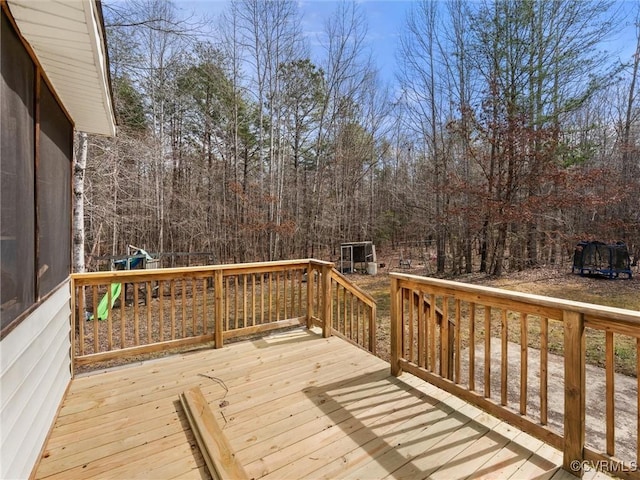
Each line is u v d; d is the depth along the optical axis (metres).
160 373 2.98
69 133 3.12
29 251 1.78
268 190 13.10
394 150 17.77
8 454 1.43
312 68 14.20
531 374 4.34
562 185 9.90
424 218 13.38
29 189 1.80
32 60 1.92
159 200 11.64
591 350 4.93
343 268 14.56
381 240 18.61
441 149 12.85
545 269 11.84
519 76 10.40
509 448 1.96
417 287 2.76
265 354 3.43
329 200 15.23
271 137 12.40
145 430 2.13
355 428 2.17
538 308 1.93
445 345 2.66
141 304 8.80
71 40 1.86
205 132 13.51
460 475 1.75
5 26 1.52
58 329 2.40
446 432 2.12
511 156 9.87
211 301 8.98
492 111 10.25
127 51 7.51
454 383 2.46
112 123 3.47
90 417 2.28
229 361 3.25
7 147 1.50
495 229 11.39
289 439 2.05
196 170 13.06
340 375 2.94
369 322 4.41
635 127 12.75
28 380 1.71
